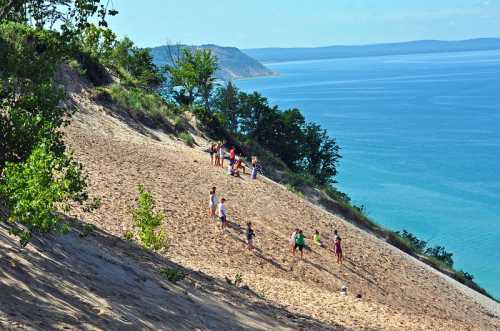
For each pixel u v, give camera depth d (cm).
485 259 12219
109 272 1284
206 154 5044
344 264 3434
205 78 9381
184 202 3372
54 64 1502
